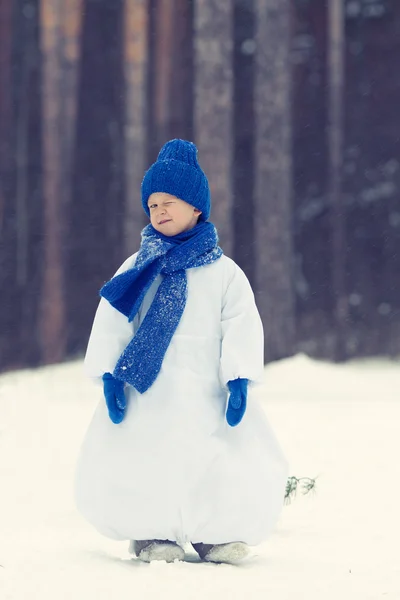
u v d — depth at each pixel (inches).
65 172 2101.4
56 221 1975.9
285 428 812.0
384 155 2279.8
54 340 1956.2
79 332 2178.9
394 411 947.3
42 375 1435.8
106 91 2330.2
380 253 2233.0
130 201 1889.8
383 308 2187.5
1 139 2170.3
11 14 2159.2
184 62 2228.1
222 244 1638.8
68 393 1171.3
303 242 2245.3
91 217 2281.0
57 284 1963.6
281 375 1325.0
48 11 1995.6
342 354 2025.1
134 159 1897.1
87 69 2326.5
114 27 2340.1
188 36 2236.7
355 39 2304.4
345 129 2290.8
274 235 1710.1
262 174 1724.9
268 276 1705.2
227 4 1663.4
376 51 2298.2
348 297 2198.6
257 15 1745.8
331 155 2137.1
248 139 2356.1
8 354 2137.1
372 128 2288.4
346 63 2299.5
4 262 2196.1
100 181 2300.7
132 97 1902.1
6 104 2143.2
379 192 2261.3
